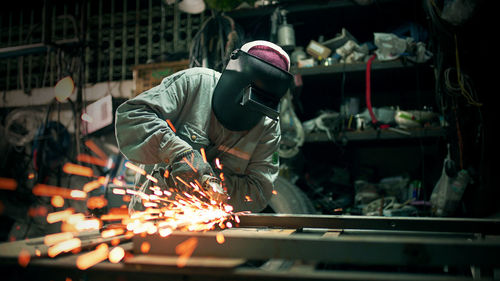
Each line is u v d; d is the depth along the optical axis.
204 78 1.86
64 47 4.50
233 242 0.97
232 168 1.91
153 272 0.92
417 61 4.01
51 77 5.46
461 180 3.57
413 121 4.00
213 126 1.84
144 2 5.51
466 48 3.70
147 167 1.95
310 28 4.85
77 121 4.50
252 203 1.94
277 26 4.26
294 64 4.30
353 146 4.75
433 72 4.19
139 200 1.93
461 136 3.71
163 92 1.79
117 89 5.24
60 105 5.14
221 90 1.79
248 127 1.83
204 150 1.87
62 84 3.71
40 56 5.60
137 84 4.39
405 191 4.16
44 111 5.32
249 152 1.89
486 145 3.63
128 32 5.38
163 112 1.76
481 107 3.66
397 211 3.72
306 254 0.93
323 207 3.97
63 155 4.70
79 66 4.59
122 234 1.42
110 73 5.35
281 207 3.38
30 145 5.11
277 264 1.30
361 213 3.84
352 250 0.91
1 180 4.95
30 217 4.80
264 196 1.98
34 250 1.08
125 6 5.42
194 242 1.00
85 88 5.10
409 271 2.12
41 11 5.76
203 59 3.88
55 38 5.61
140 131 1.67
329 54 4.37
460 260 0.87
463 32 3.67
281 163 4.13
